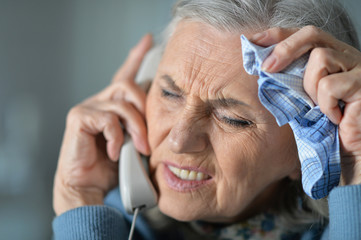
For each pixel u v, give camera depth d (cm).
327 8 86
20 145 234
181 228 108
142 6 232
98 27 238
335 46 71
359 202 70
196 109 83
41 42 237
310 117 74
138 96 111
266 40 74
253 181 88
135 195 97
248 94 78
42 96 242
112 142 105
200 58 81
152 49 126
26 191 222
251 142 83
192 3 85
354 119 71
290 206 102
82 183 110
